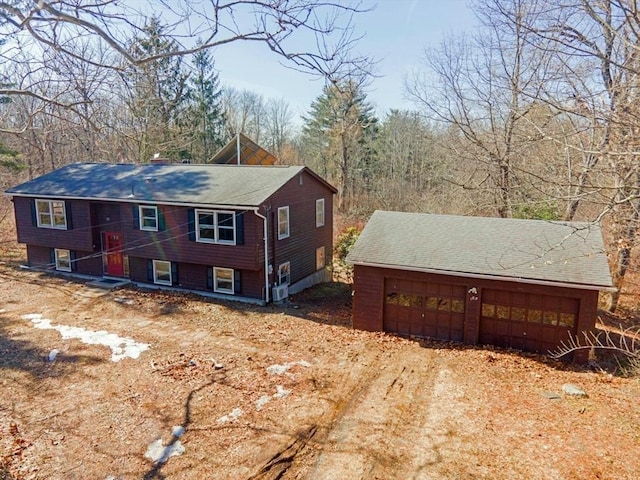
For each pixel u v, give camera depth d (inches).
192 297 721.0
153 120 811.4
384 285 578.9
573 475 282.8
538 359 502.3
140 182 809.5
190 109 1243.8
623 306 750.5
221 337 543.5
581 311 494.9
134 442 318.0
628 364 495.8
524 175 637.3
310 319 644.7
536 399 394.9
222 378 422.0
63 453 304.2
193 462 296.7
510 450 312.2
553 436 330.6
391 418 356.2
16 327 560.4
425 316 569.0
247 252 685.3
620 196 326.6
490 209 887.1
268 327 593.0
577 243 545.0
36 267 895.7
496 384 426.3
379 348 521.0
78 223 814.5
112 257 827.4
